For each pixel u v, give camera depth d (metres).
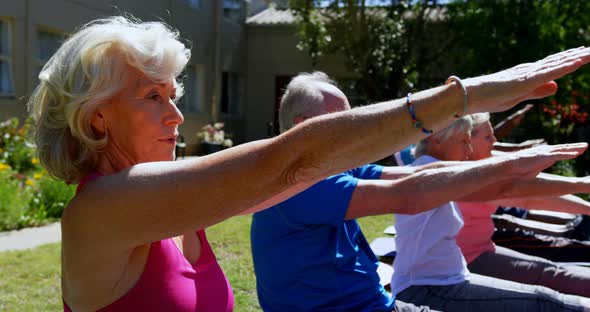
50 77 1.27
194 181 1.06
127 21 1.38
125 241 1.13
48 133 1.30
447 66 14.25
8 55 8.98
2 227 5.95
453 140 2.81
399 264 2.50
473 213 2.94
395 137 1.04
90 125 1.26
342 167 1.06
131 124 1.27
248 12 17.97
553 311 2.12
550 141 12.04
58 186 6.83
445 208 2.42
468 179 1.83
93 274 1.19
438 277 2.38
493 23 12.46
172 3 11.99
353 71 14.61
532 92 1.17
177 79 1.64
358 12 14.10
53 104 1.28
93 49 1.22
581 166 11.30
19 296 3.79
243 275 4.20
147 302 1.27
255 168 1.05
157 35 1.27
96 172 1.29
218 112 15.34
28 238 5.59
